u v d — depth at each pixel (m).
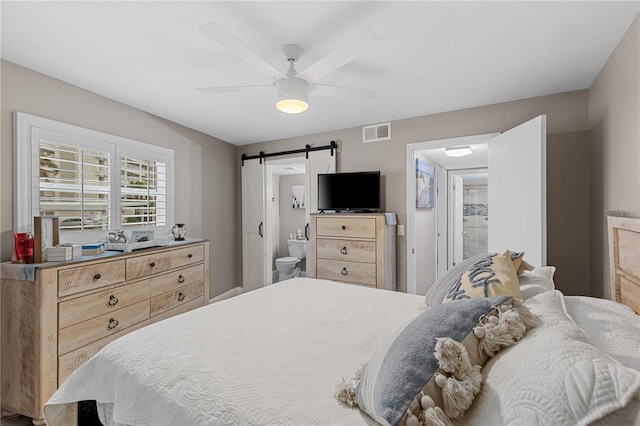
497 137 2.81
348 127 3.69
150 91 2.54
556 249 2.61
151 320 2.50
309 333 1.30
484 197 6.52
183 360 1.06
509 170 2.62
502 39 1.79
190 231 3.68
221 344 1.19
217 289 4.18
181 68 2.14
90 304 2.03
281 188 6.14
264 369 1.01
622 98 1.78
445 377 0.68
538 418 0.54
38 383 1.76
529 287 1.25
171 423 0.88
